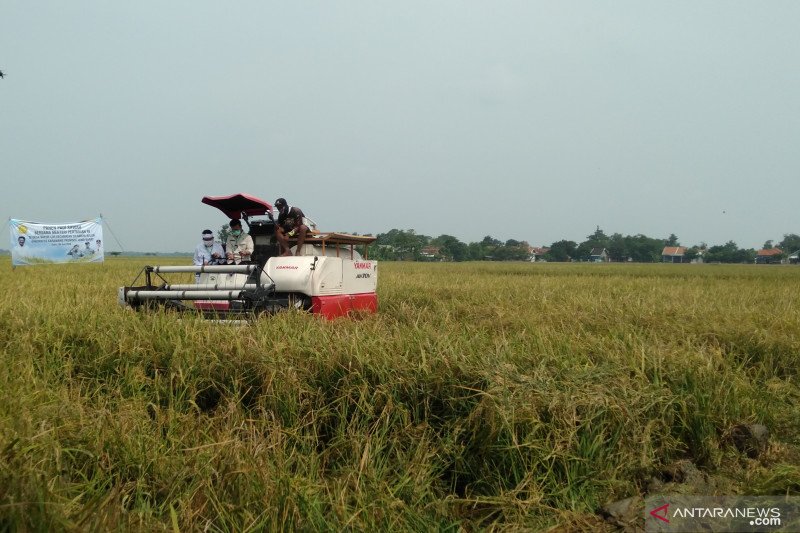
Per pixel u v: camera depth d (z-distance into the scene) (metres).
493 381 4.85
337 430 4.79
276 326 6.61
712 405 5.06
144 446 4.05
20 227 28.81
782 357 7.46
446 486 4.43
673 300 13.75
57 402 4.66
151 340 6.32
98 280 18.66
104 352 6.17
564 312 10.40
